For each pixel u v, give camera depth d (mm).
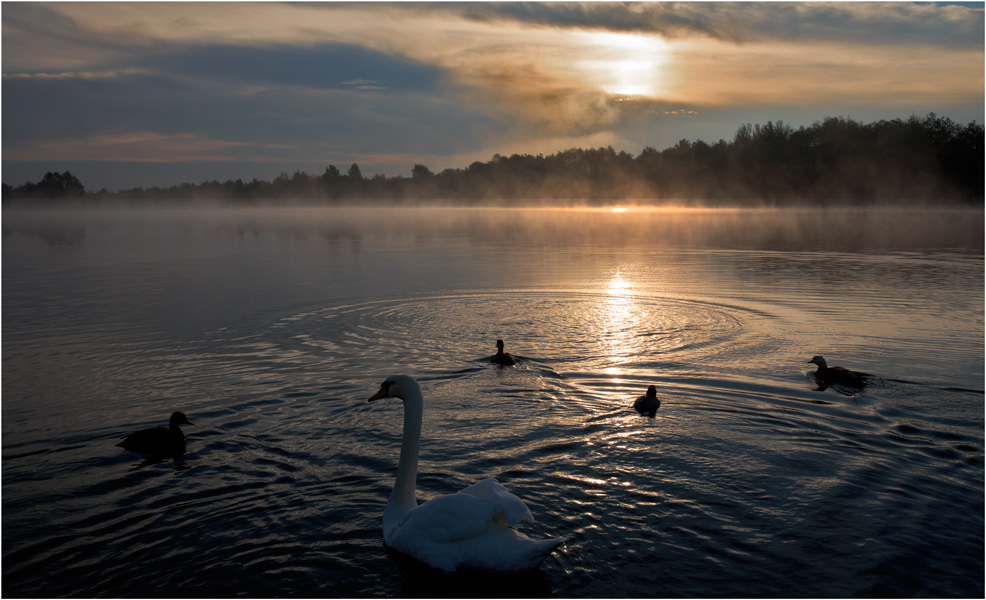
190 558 5824
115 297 19516
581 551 5914
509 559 5305
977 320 15695
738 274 23828
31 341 13906
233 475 7383
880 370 11453
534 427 8844
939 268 25516
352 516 6512
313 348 13156
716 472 7453
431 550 5570
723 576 5551
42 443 8328
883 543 5996
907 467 7531
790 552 5887
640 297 18891
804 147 123438
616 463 7703
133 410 9555
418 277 23438
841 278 22594
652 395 9609
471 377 11141
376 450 8070
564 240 41875
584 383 10820
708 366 11734
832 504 6695
